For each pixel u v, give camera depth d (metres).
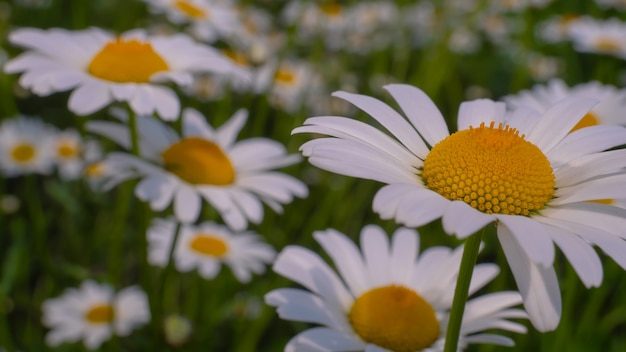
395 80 0.46
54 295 0.35
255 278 0.37
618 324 0.36
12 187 0.40
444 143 0.24
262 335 0.36
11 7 0.48
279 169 0.40
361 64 0.54
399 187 0.22
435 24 0.53
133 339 0.35
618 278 0.36
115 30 0.44
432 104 0.25
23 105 0.45
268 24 0.52
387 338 0.25
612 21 0.39
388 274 0.27
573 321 0.36
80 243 0.37
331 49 0.51
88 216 0.38
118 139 0.30
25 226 0.36
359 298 0.26
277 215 0.40
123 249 0.38
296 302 0.26
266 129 0.46
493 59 0.54
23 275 0.36
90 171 0.37
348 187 0.39
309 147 0.23
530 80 0.48
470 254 0.23
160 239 0.34
